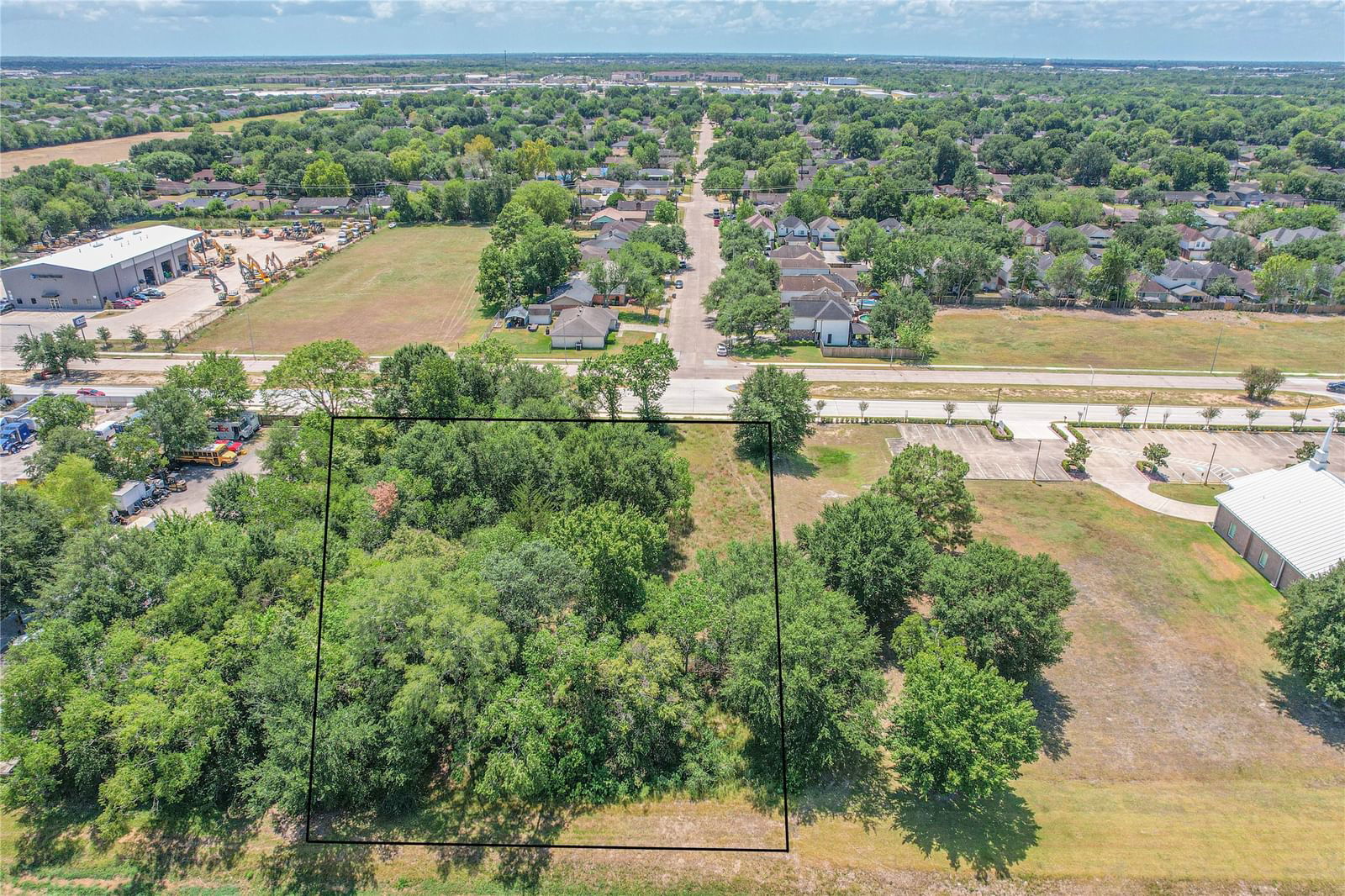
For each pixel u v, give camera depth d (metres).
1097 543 55.22
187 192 190.50
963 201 158.12
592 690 36.88
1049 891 31.58
